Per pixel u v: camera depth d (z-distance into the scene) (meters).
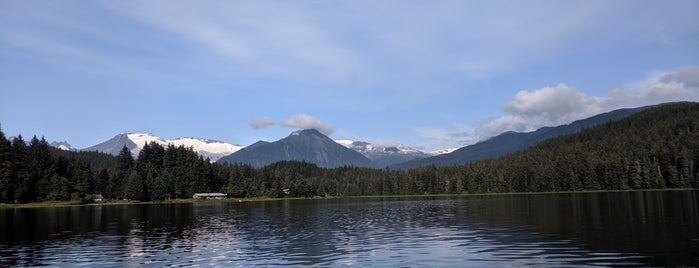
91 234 66.81
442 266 37.53
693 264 35.06
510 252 42.78
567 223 66.31
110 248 51.69
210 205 181.12
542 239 50.47
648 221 64.25
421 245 49.12
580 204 112.25
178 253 47.38
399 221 80.94
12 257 46.16
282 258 43.12
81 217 106.38
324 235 61.22
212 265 40.44
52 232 70.25
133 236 63.56
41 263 42.78
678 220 63.91
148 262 42.53
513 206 115.50
